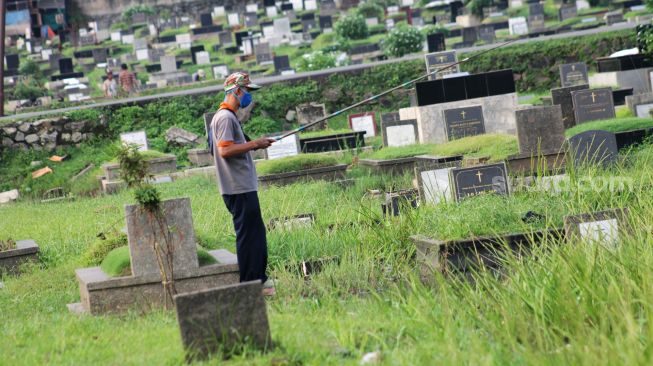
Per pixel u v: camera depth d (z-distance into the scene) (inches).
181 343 302.2
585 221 417.4
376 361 282.5
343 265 465.7
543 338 295.7
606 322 299.1
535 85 1510.8
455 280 404.5
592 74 1483.8
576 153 712.4
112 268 424.5
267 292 428.1
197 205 763.4
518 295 333.7
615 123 840.3
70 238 666.8
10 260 587.8
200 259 429.7
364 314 359.6
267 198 765.9
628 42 1513.3
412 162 921.5
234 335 300.0
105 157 1322.6
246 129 1441.9
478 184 576.1
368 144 1197.1
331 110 1491.1
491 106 1063.6
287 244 516.1
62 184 1254.9
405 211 527.8
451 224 458.0
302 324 340.8
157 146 1346.0
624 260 361.4
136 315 397.4
